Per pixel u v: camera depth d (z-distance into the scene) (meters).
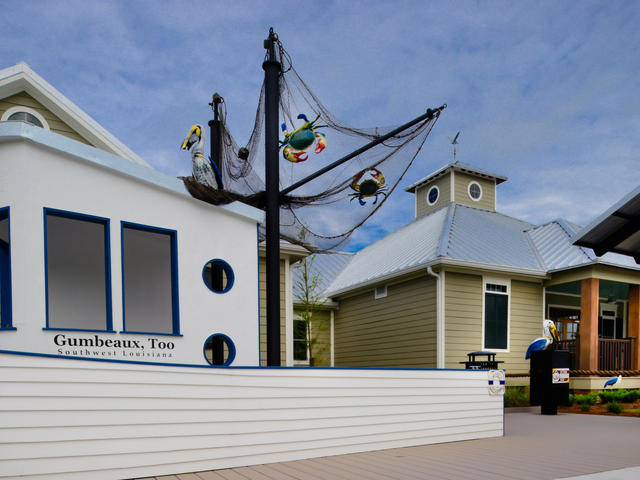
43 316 3.65
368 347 13.41
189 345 4.60
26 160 3.70
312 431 4.46
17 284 3.57
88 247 7.09
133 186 4.37
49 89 7.81
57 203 3.84
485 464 4.21
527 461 4.36
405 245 13.79
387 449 4.96
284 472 3.80
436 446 5.21
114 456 3.36
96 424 3.30
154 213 4.50
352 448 4.71
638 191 5.96
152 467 3.53
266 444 4.16
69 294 6.97
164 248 6.97
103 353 3.96
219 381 3.96
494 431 6.00
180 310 4.59
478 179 15.80
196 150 5.11
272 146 5.79
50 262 6.83
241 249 5.27
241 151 6.32
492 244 12.39
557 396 8.87
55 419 3.14
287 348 9.90
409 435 5.16
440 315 10.69
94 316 7.17
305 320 13.47
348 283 14.14
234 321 5.06
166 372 3.68
